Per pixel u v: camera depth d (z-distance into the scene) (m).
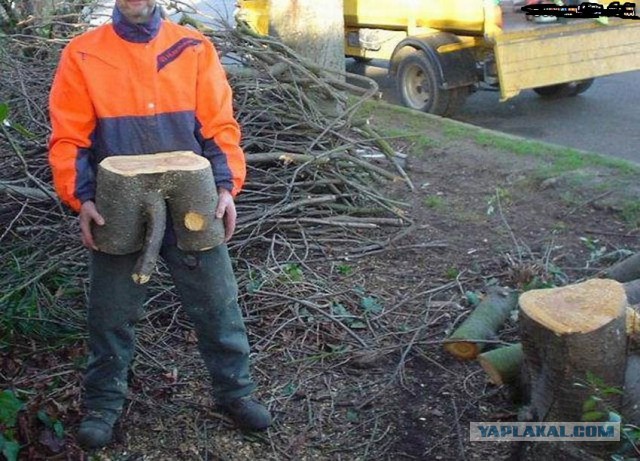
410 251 5.56
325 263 5.36
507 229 5.88
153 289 4.83
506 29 8.98
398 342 4.54
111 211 3.28
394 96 10.93
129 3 3.21
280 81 6.22
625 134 9.17
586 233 5.80
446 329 4.63
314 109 6.11
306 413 4.01
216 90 3.45
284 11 7.88
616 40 9.34
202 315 3.62
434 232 5.85
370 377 4.27
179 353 4.41
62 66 3.31
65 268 4.91
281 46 6.39
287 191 5.53
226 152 3.49
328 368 4.33
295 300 4.78
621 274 4.81
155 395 4.07
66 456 3.66
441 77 9.34
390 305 4.91
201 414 3.96
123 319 3.55
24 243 5.05
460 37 9.42
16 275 4.79
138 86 3.32
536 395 3.45
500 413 3.94
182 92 3.38
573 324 3.16
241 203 5.54
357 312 4.82
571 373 3.22
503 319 4.50
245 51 6.22
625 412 3.38
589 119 9.80
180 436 3.83
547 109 10.32
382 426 3.92
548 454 3.42
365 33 10.68
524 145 7.42
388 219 5.88
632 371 3.40
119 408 3.74
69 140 3.31
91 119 3.34
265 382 4.22
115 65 3.30
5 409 3.62
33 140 5.53
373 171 6.32
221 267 3.57
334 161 5.93
